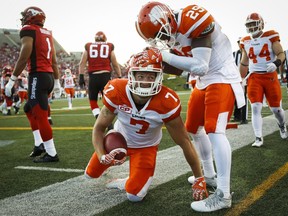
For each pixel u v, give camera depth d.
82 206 2.47
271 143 4.42
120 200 2.56
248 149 4.10
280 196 2.48
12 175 3.39
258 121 4.27
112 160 2.34
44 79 3.84
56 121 8.70
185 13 2.31
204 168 2.83
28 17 3.84
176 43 2.41
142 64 2.18
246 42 4.52
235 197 2.53
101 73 6.18
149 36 2.32
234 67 2.58
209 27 2.28
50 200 2.62
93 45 6.20
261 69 4.36
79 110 12.88
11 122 9.12
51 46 4.00
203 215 2.23
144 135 2.51
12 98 13.07
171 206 2.40
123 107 2.41
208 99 2.46
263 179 2.90
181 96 20.44
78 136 5.80
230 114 2.50
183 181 2.94
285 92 17.64
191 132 2.74
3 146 5.17
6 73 12.43
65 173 3.39
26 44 3.73
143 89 2.24
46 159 3.92
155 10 2.27
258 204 2.36
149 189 2.78
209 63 2.48
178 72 2.64
